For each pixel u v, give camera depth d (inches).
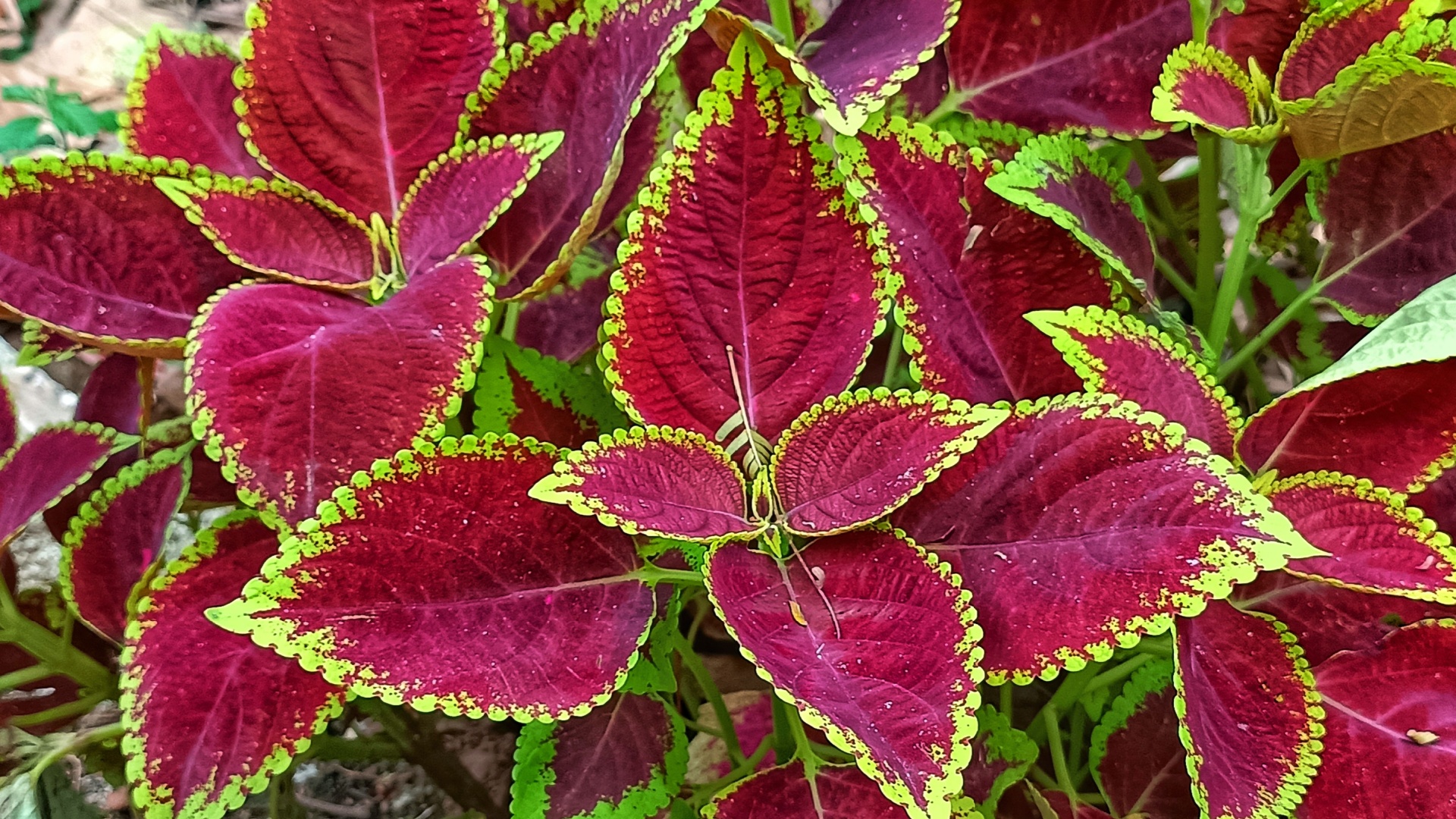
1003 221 12.3
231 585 11.6
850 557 10.7
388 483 10.0
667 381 11.3
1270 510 9.9
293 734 11.1
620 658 10.4
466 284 11.2
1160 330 12.8
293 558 9.7
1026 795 13.8
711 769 15.9
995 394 12.3
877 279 11.4
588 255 15.9
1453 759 11.0
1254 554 9.7
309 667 9.5
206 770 10.8
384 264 12.6
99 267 11.6
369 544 9.9
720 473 11.0
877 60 12.0
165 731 10.9
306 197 12.4
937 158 12.1
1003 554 10.7
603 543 11.1
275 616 9.5
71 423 12.9
